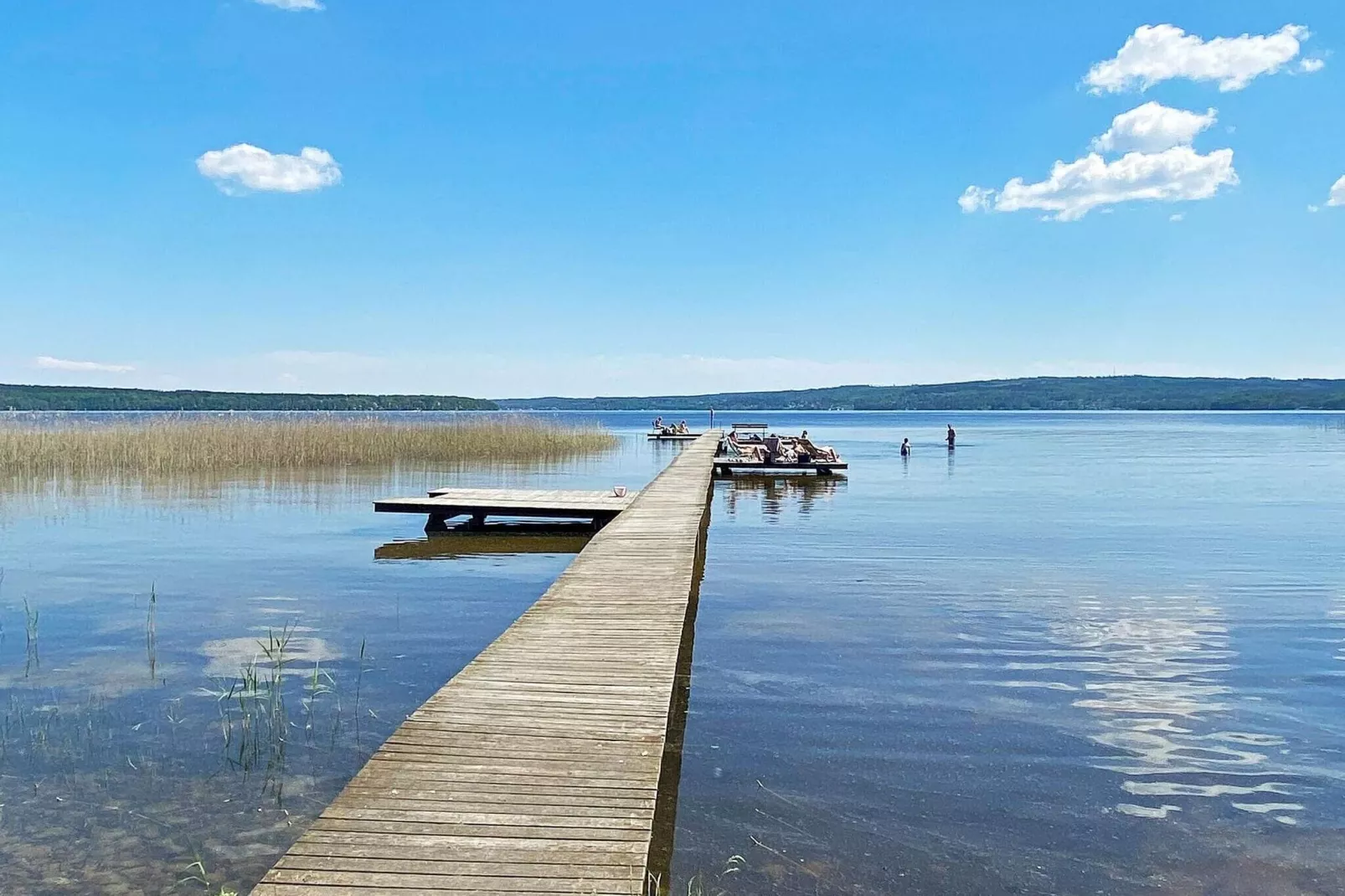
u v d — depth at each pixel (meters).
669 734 5.88
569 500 15.98
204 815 4.66
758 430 57.19
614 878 3.31
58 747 5.54
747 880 4.09
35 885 3.99
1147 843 4.48
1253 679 7.09
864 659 7.59
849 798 4.95
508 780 4.14
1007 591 10.32
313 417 29.53
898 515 17.44
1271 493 21.23
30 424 24.03
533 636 6.69
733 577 11.21
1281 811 4.84
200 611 9.18
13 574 11.05
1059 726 6.06
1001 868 4.23
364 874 3.31
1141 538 14.31
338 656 7.61
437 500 15.48
